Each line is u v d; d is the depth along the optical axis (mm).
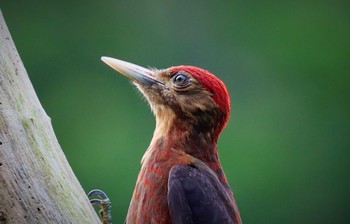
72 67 17672
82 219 8539
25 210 8289
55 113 17297
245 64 17656
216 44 17703
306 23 17812
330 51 17562
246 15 17797
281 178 16594
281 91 17359
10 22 18078
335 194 16703
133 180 16578
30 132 8555
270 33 17781
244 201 16438
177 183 9352
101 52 17688
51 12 18000
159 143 9891
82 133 17047
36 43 17891
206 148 9984
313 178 16750
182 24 17859
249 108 17234
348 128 17078
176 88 10086
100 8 17922
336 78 17391
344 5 17828
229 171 16578
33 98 8766
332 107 17219
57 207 8430
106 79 17438
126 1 17891
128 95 17172
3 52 8680
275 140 16844
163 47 17688
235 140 16797
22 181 8344
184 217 9258
